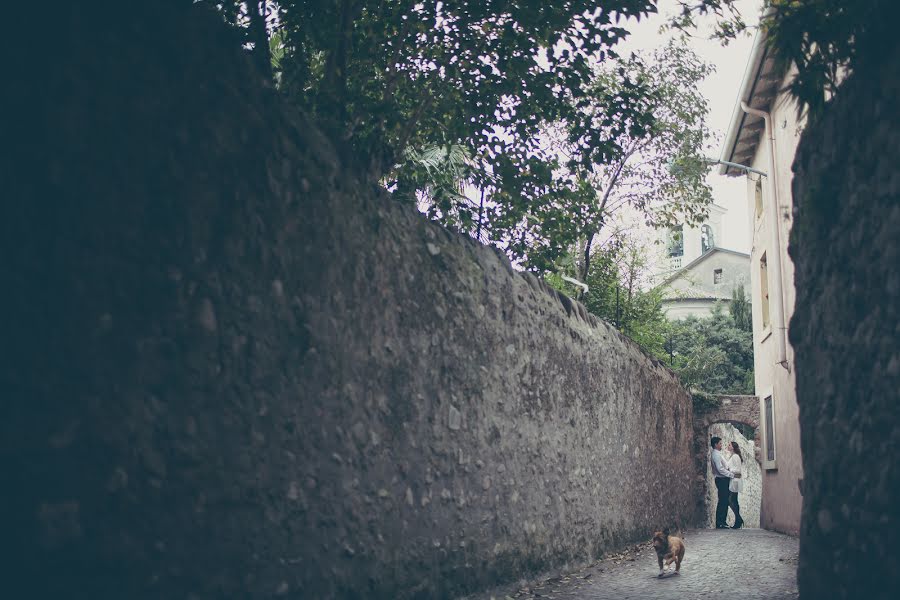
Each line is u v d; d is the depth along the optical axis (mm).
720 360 30094
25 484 2814
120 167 3275
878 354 4379
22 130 2869
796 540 13523
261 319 4121
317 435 4551
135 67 3373
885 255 4316
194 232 3676
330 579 4594
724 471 17891
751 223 17406
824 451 5168
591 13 6305
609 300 18078
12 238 2818
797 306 5789
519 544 7492
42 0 2971
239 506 3877
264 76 4520
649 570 9180
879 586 4320
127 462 3230
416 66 6887
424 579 5707
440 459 6066
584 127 7074
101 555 3084
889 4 4270
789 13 4785
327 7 6047
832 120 5078
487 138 7051
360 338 5074
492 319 7199
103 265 3172
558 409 8859
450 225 7230
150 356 3385
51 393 2924
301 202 4523
